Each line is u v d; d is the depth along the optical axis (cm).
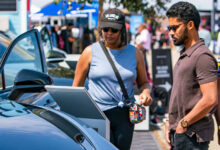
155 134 629
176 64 279
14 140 201
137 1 699
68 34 1352
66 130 229
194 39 268
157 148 542
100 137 247
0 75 317
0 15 1283
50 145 204
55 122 235
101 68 307
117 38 308
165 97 714
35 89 287
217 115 289
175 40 273
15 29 1295
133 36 1797
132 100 319
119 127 308
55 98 297
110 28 302
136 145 557
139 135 619
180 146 275
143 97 313
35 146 200
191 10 265
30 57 382
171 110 281
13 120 227
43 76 290
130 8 709
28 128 218
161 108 751
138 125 644
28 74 287
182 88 267
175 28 269
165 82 775
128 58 314
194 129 267
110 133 309
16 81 282
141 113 309
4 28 1273
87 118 301
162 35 2059
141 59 325
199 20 270
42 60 403
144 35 916
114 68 306
